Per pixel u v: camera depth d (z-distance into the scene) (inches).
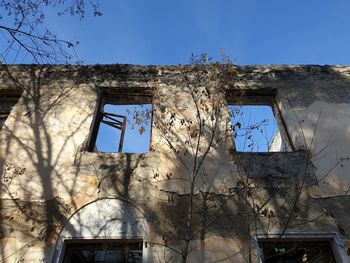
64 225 210.8
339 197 225.1
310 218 214.5
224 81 286.0
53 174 232.8
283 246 210.2
